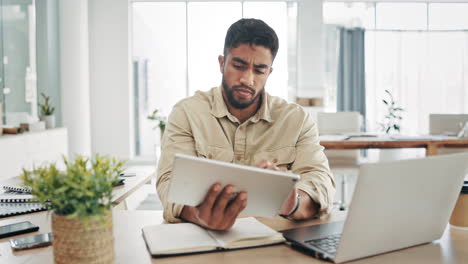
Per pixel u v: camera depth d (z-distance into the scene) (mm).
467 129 3623
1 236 1024
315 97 6488
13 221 1170
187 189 882
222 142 1412
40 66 5320
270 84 6746
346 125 4254
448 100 6742
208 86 6848
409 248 955
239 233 998
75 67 5699
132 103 6594
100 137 6395
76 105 5727
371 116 6727
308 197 1180
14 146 3756
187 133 1399
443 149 3777
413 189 873
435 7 6703
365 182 794
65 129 4949
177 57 6809
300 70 6492
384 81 6711
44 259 873
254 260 867
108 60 6312
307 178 1272
